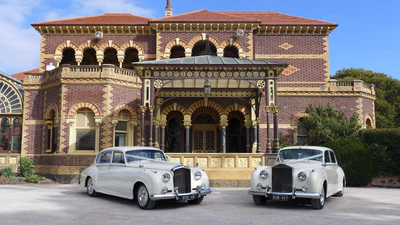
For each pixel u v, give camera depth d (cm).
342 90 2255
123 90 2023
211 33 2284
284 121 2228
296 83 2291
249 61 1634
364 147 1694
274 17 2533
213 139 2350
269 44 2333
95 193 1161
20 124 2241
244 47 2267
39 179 1834
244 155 1561
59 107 1978
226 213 858
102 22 2339
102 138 1916
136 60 2505
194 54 2456
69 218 784
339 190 1155
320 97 2258
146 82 1567
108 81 1945
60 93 1977
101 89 1947
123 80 2017
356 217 807
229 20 2258
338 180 1135
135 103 2070
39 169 2084
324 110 2066
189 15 2381
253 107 1952
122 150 1063
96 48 2317
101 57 2306
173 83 1769
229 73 1579
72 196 1184
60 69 1984
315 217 805
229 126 2380
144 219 776
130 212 873
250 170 1541
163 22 2234
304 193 903
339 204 1023
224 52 2425
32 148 2134
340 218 793
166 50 2255
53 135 2089
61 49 2320
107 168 1091
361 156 1625
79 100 1947
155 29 2277
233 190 1402
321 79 2298
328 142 1800
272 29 2330
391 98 4162
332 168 1086
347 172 1617
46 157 2045
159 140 2152
